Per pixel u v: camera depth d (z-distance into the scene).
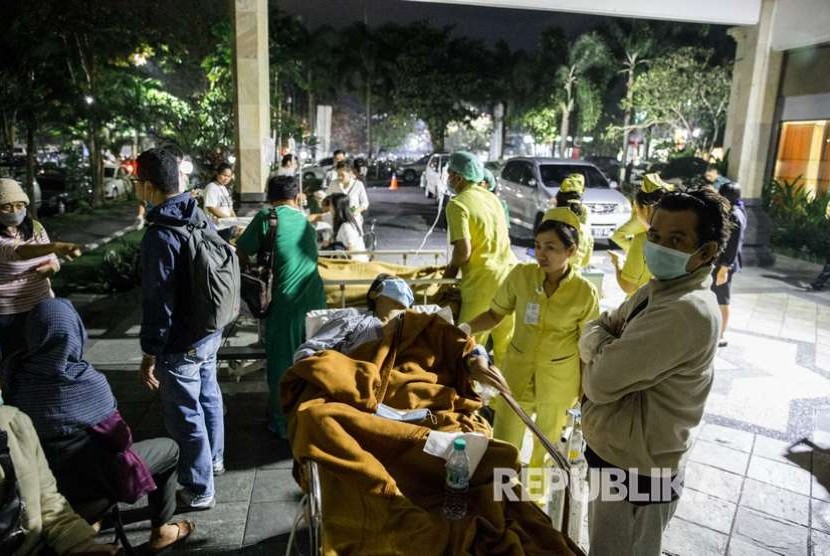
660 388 1.94
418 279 4.44
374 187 29.50
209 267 3.01
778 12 11.30
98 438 2.55
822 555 3.27
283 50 18.50
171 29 15.42
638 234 4.30
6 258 3.82
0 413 2.02
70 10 14.23
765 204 14.15
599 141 39.97
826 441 4.51
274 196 4.11
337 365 2.64
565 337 3.22
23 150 26.45
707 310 1.88
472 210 4.16
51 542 2.03
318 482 2.17
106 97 16.00
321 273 4.85
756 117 11.55
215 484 3.71
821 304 8.49
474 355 2.88
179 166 3.08
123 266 8.41
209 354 3.31
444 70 37.09
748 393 5.34
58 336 2.38
